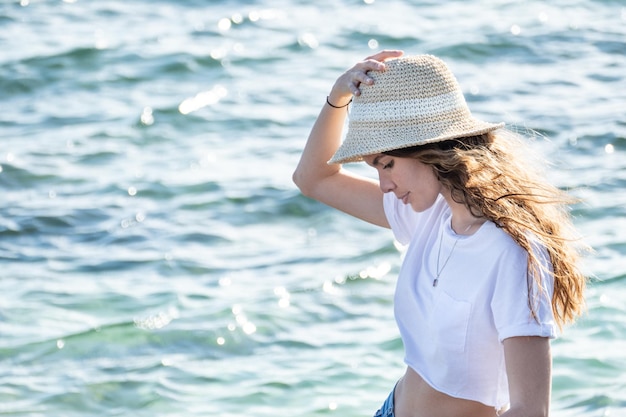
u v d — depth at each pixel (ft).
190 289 40.96
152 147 60.08
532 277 13.91
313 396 31.94
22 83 71.41
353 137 14.99
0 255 45.29
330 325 37.14
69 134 62.23
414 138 14.39
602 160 52.13
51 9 88.84
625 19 79.25
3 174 55.57
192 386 33.01
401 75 14.71
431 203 14.80
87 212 50.37
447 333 14.84
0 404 32.07
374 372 33.32
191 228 48.24
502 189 14.33
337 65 74.28
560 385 30.60
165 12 87.61
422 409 15.85
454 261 14.78
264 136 61.11
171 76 72.64
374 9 86.89
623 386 30.19
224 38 80.43
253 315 37.88
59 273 43.19
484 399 15.05
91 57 75.77
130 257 44.93
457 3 87.25
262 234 47.47
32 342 36.29
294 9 87.76
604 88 64.59
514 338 13.91
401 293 15.79
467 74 69.87
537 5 84.02
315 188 18.01
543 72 68.85
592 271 38.01
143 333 36.81
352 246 45.16
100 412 31.81
